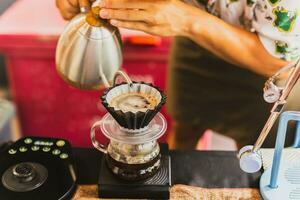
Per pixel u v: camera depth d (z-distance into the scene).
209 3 1.07
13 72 1.36
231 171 0.87
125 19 0.93
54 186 0.80
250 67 1.11
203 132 1.40
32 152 0.86
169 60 1.29
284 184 0.83
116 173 0.80
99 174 0.84
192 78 1.29
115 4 0.89
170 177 0.83
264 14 0.97
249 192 0.83
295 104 1.10
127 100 0.76
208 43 1.08
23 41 1.28
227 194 0.83
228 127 1.34
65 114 1.45
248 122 1.30
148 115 0.73
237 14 1.06
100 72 0.89
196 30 1.05
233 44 1.06
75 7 0.95
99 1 0.89
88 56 0.87
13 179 0.81
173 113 1.39
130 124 0.74
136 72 1.33
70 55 0.87
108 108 0.73
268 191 0.81
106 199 0.81
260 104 1.24
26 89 1.40
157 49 1.27
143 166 0.79
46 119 1.46
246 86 1.22
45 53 1.31
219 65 1.22
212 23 1.04
